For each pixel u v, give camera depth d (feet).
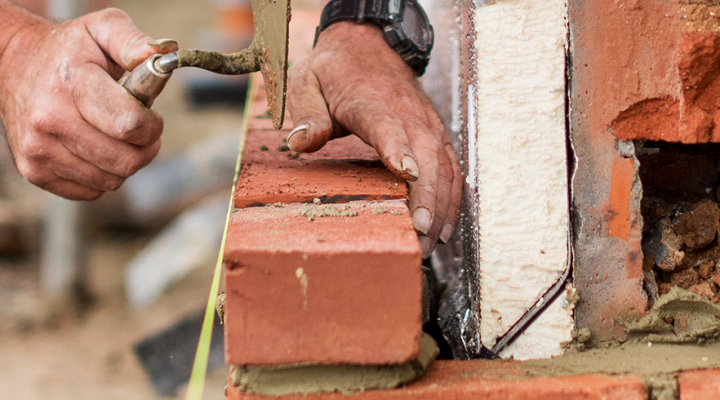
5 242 16.92
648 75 3.90
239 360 3.25
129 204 18.48
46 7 15.33
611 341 4.27
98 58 4.79
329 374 3.38
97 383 12.06
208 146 20.22
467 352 4.71
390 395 3.42
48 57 4.73
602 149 4.14
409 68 5.21
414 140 4.36
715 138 3.91
